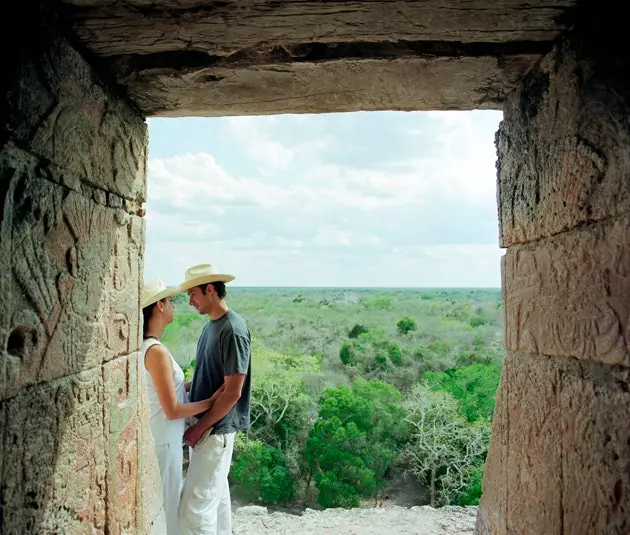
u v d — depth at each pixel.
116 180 2.04
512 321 2.12
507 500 2.08
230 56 1.86
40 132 1.46
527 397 1.94
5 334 1.29
